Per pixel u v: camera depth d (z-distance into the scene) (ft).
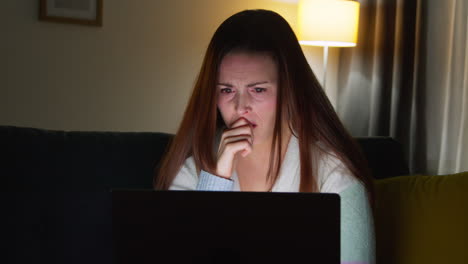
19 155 4.61
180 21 11.08
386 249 4.33
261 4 11.87
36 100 9.96
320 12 10.02
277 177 3.81
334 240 2.34
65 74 10.15
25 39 9.77
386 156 5.80
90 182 4.74
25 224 4.48
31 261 4.45
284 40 3.58
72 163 4.74
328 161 3.67
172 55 11.09
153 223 2.39
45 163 4.66
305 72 3.68
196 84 3.83
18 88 9.80
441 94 9.98
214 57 3.59
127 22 10.58
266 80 3.53
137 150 4.99
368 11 11.15
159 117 11.10
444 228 4.01
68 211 4.62
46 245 4.51
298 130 3.66
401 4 10.44
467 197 4.02
